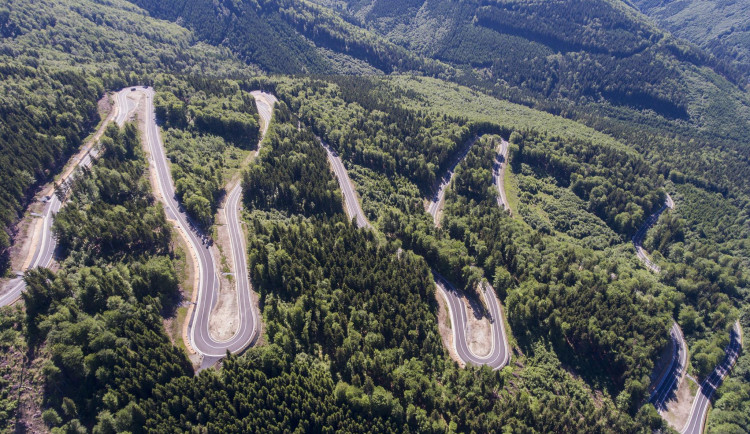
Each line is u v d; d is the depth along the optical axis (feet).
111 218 515.91
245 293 502.38
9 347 368.89
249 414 366.43
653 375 561.84
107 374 364.38
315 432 376.48
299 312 443.32
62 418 345.31
